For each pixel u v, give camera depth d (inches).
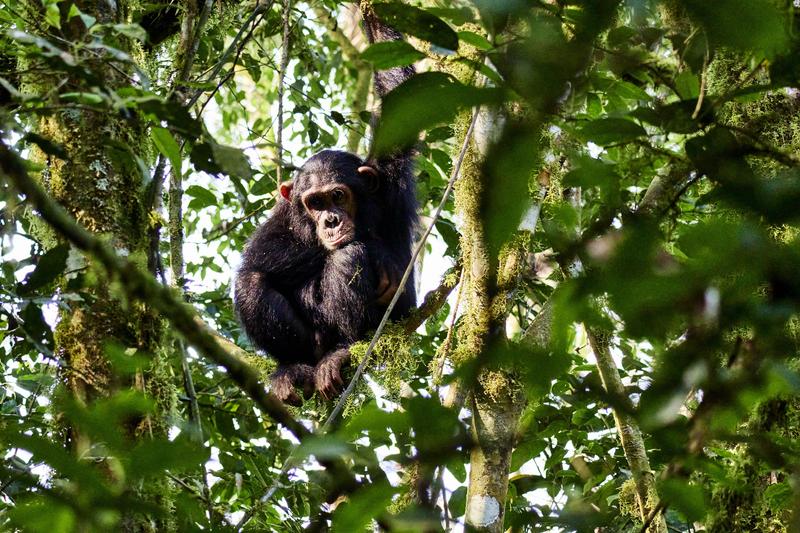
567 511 168.2
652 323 101.3
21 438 106.0
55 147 243.4
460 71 280.4
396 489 117.3
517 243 363.6
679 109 151.0
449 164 589.9
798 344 130.9
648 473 385.7
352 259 564.7
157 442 106.6
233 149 220.2
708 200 132.6
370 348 334.0
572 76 89.4
